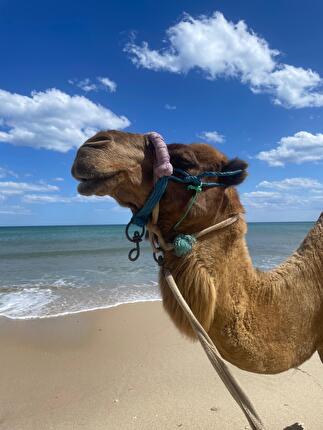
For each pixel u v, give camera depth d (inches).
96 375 88.7
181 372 89.0
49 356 100.1
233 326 37.6
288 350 39.8
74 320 131.4
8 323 128.1
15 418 71.1
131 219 39.6
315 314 42.1
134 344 107.9
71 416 71.5
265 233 946.7
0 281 217.3
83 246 512.1
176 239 37.1
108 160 37.1
